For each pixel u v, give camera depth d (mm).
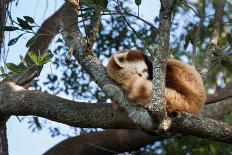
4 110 9906
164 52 7598
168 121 7648
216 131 8398
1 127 10508
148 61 12789
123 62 11781
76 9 10109
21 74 11195
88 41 9508
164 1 7664
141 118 8039
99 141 15445
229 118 15562
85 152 15328
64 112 9266
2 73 9328
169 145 16016
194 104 9992
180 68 10414
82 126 9227
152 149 16156
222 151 15586
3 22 10852
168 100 9695
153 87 7531
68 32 9922
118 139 15547
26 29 9734
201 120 8430
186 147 15898
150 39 14195
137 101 9891
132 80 10797
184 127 8430
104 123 9031
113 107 9102
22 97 9656
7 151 10625
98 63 9562
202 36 14211
